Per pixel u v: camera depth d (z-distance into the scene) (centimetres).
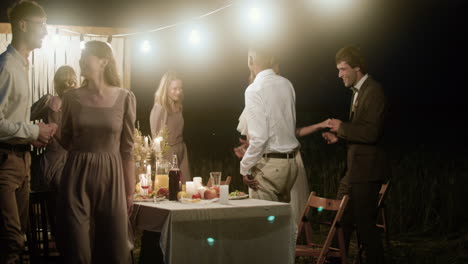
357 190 434
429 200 695
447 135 1196
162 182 425
